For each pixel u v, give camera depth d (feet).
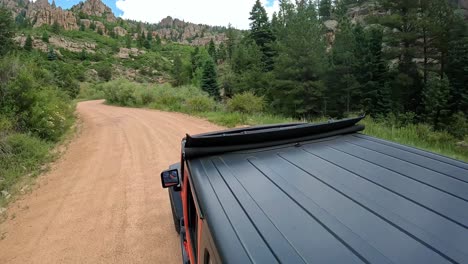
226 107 76.79
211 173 7.29
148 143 38.22
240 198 6.05
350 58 131.03
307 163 7.89
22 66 46.14
